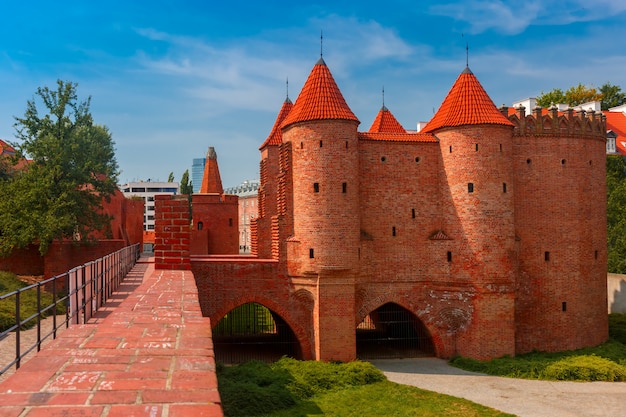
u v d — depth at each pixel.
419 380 30.66
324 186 33.25
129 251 29.56
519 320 37.41
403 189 35.94
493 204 34.50
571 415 25.02
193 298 13.08
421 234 36.03
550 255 37.84
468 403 26.28
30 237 37.34
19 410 5.10
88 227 45.66
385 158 35.81
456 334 35.34
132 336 8.41
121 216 70.81
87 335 8.48
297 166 34.25
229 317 40.59
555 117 38.12
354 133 34.06
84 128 44.62
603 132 40.66
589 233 39.19
